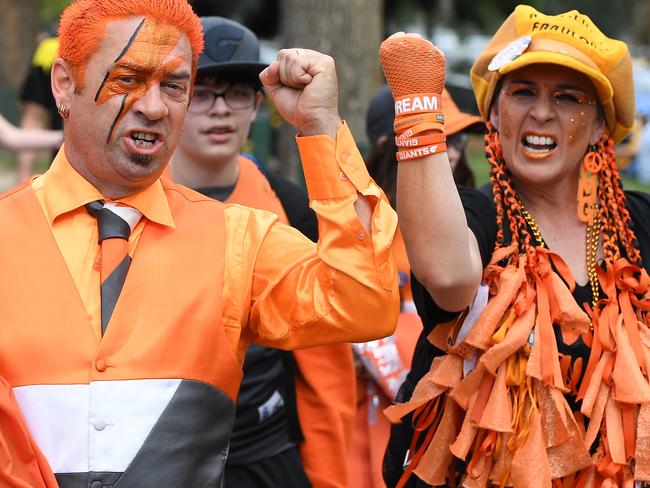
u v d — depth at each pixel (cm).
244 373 863
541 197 735
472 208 706
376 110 1026
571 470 675
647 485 696
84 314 566
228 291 593
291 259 602
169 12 580
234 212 616
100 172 582
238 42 898
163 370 566
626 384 678
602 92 710
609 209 731
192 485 566
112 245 579
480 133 1043
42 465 544
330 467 902
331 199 582
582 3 6556
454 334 700
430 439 711
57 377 556
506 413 672
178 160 913
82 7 575
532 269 697
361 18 1903
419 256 630
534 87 714
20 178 1955
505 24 740
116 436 555
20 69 4081
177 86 584
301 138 588
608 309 702
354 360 982
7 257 571
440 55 618
